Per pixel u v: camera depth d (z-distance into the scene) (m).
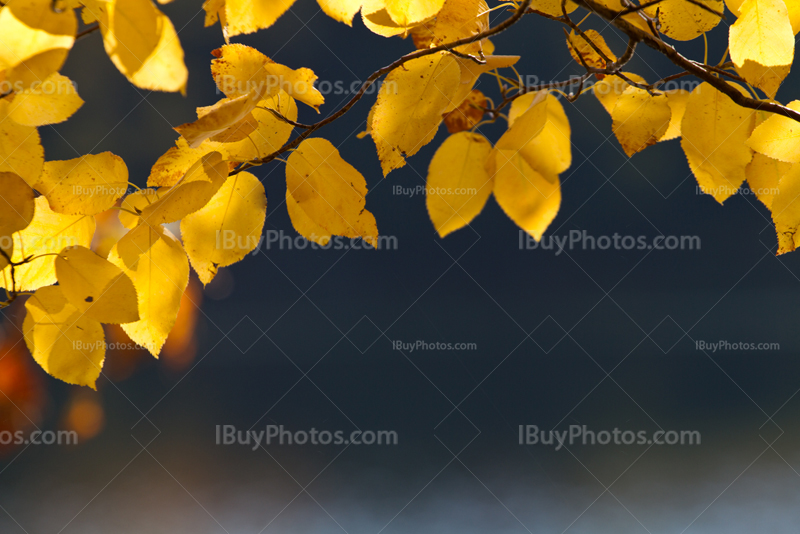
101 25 1.11
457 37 1.20
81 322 1.20
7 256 1.18
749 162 1.23
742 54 1.21
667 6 1.23
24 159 1.17
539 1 1.26
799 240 1.22
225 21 1.21
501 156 1.17
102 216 1.21
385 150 1.19
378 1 1.19
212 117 1.17
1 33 1.12
